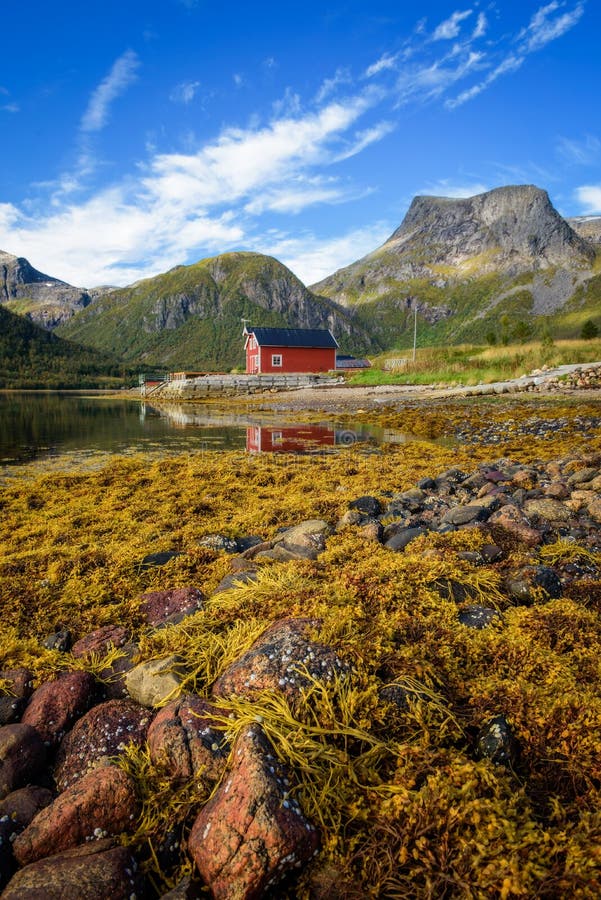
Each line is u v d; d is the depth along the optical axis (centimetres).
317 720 234
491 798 193
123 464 1168
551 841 178
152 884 189
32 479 1050
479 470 973
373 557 470
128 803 208
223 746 228
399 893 175
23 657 339
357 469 1054
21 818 210
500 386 2658
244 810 184
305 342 5706
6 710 280
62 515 757
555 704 239
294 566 460
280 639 277
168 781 218
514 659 291
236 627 330
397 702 246
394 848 186
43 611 418
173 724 238
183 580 477
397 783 205
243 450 1405
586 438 1334
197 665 292
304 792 203
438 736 231
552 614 335
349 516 634
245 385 4497
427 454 1256
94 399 5238
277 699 241
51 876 176
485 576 396
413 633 309
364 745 228
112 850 188
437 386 3291
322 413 2480
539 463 1034
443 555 444
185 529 648
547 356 3403
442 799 190
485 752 224
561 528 542
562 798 204
